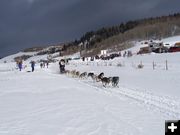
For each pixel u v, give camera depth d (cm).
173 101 1514
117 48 13138
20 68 5259
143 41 13825
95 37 19925
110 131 923
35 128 962
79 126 984
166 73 2841
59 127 972
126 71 3509
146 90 1955
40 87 2217
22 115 1171
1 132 919
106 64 5381
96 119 1083
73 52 18688
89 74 3088
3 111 1266
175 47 6316
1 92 1973
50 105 1380
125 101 1535
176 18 17912
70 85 2339
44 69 5719
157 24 16888
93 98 1606
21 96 1734
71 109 1270
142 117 1129
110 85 2353
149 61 4756
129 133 902
